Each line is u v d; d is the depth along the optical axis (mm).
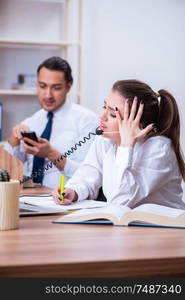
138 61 5004
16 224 1351
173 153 1936
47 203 1843
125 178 1765
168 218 1410
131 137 1771
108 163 2004
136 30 4977
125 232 1311
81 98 4734
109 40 4918
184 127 4914
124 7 4930
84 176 2096
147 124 1925
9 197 1326
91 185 2088
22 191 2438
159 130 1957
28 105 4695
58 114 3494
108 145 2029
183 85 5102
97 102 4922
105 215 1444
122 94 1876
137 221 1455
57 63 3467
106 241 1182
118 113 1857
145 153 1853
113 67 4945
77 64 4848
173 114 1954
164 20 5023
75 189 1947
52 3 4730
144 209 1479
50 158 3062
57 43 4559
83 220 1450
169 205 1922
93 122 3475
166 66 5062
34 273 929
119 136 1901
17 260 959
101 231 1326
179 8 5047
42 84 3465
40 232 1303
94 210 1534
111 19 4914
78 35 4836
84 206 1794
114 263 972
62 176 1887
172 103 1957
